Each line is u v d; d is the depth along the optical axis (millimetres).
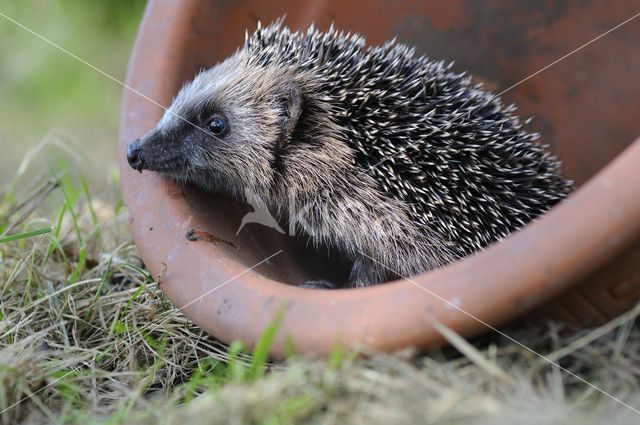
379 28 4695
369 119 3715
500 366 2713
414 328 2553
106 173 6418
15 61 8359
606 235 2318
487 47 4820
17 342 3430
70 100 8172
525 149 3879
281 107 3869
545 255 2383
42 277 4086
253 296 2930
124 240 4691
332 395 2553
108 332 3680
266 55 3957
